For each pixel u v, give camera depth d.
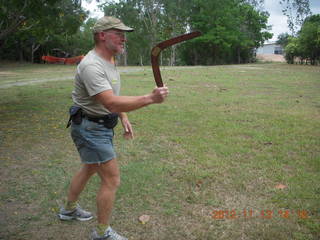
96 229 2.79
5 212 3.34
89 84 2.48
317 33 30.66
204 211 3.31
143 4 45.84
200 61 46.31
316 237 2.85
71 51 48.94
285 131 5.90
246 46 44.31
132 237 2.93
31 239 2.91
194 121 6.73
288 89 11.42
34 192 3.76
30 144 5.44
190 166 4.37
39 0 8.73
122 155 4.86
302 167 4.29
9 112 7.95
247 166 4.35
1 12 8.87
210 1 40.91
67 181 4.04
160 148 5.13
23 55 47.34
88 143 2.65
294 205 3.34
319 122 6.54
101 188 2.74
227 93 10.46
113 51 2.60
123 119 3.07
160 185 3.85
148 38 48.09
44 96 10.41
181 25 43.75
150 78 15.91
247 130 5.98
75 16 10.23
